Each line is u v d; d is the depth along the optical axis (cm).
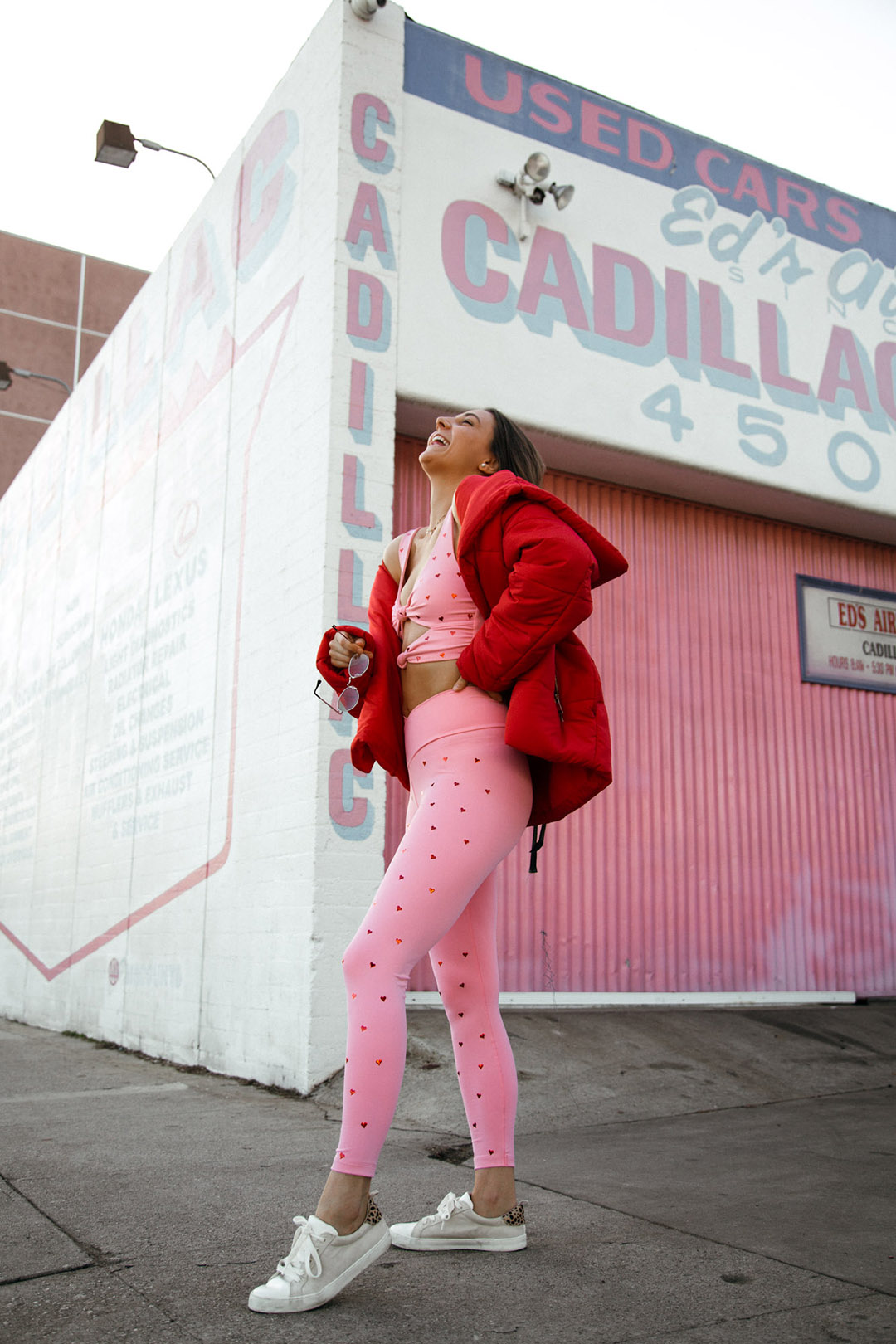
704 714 661
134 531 760
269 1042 482
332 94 545
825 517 712
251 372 596
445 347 552
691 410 637
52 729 922
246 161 635
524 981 566
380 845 478
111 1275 187
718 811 649
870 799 709
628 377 615
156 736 675
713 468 639
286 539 530
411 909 187
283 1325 161
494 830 196
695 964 619
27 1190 254
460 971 210
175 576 672
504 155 594
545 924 579
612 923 598
